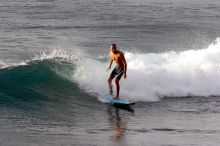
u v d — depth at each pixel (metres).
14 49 93.56
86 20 136.25
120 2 177.88
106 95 67.56
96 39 109.31
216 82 73.94
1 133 49.50
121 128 55.16
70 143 47.62
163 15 150.88
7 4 164.00
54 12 149.12
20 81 66.00
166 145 48.84
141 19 141.25
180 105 67.12
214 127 57.16
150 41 109.62
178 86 71.81
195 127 56.88
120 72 65.12
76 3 171.12
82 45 101.44
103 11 154.38
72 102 64.31
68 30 119.62
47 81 67.56
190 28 129.25
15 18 134.75
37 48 95.81
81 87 68.25
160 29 126.38
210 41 112.00
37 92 65.19
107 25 129.25
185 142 50.25
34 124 54.12
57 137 49.50
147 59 75.56
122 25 130.00
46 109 60.75
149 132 53.94
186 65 75.31
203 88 72.94
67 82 68.44
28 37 107.88
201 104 68.12
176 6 172.88
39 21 131.38
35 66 68.50
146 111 63.50
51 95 65.19
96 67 71.44
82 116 59.50
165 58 76.88
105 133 52.53
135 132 53.69
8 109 59.25
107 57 79.88
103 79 69.44
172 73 73.06
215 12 162.00
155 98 69.06
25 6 160.38
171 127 56.50
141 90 69.50
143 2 180.25
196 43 108.75
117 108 63.91
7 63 80.62
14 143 46.47
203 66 75.62
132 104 65.56
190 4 180.25
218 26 134.12
